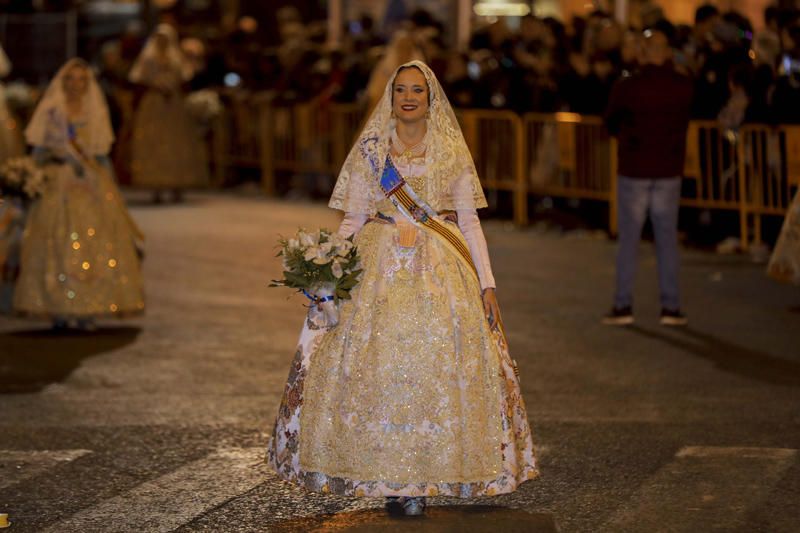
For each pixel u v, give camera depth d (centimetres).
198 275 1838
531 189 2311
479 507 866
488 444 808
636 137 1459
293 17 3189
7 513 862
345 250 810
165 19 2962
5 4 3631
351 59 2733
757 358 1305
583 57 2223
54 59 3562
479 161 2383
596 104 2180
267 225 2362
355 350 807
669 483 909
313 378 818
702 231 2070
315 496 892
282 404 833
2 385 1220
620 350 1349
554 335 1427
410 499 845
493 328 838
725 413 1094
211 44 3200
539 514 849
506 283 1758
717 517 839
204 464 969
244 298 1667
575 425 1062
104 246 1449
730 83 1952
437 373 801
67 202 1444
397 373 799
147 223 2397
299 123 2809
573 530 820
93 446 1018
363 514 852
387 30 2853
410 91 835
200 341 1412
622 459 967
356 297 821
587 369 1265
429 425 796
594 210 2245
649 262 1917
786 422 1064
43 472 952
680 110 1456
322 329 827
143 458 985
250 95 2962
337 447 801
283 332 1457
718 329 1449
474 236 848
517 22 3428
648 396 1157
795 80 1905
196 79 3058
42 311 1435
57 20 3562
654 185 1463
